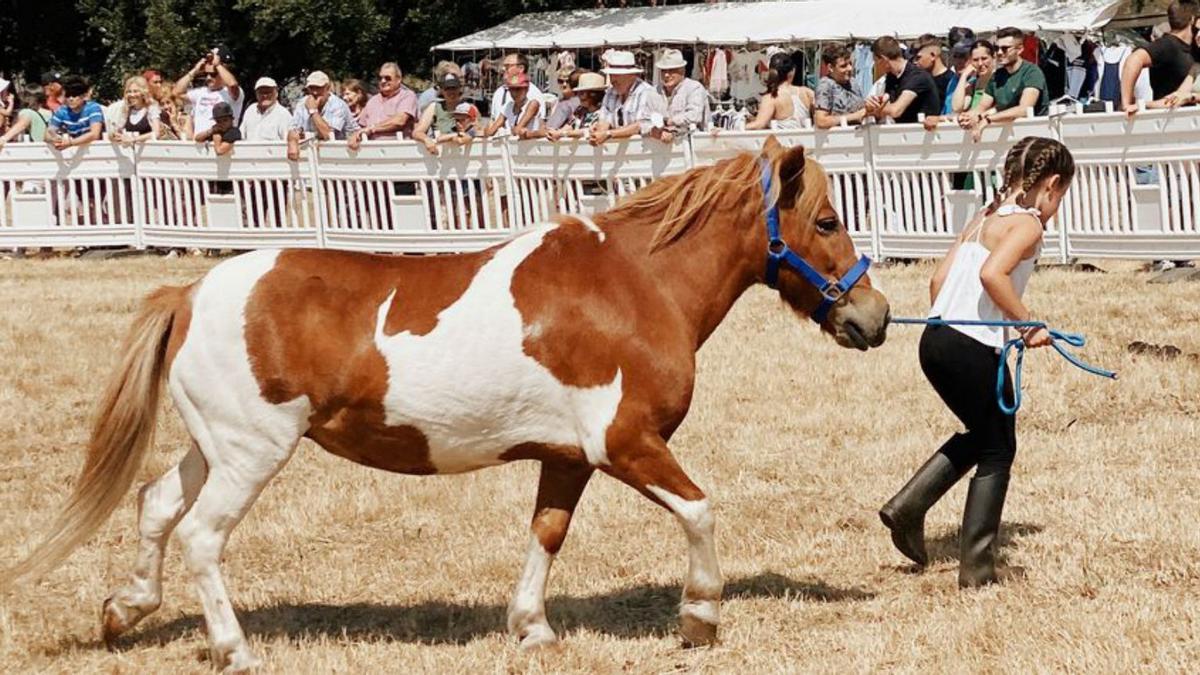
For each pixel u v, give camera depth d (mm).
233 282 6020
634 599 7262
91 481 6156
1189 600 6645
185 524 6074
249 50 31203
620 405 6070
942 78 16750
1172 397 10586
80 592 7426
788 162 6316
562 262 6129
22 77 36844
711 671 6148
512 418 6051
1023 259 6879
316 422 6059
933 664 6039
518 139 17547
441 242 18266
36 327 14258
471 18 32250
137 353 6117
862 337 6484
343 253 6156
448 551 8117
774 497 8930
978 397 6953
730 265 6375
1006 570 7242
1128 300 13172
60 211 20047
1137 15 27203
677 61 16531
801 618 6816
